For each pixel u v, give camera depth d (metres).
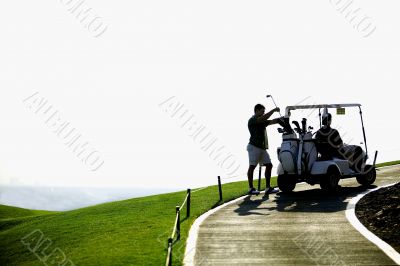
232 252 9.39
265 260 8.88
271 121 14.43
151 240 10.67
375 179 16.77
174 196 17.86
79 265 9.48
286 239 10.08
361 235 10.12
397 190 13.48
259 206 13.48
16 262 12.88
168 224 12.23
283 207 13.09
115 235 11.81
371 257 8.80
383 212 11.42
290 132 14.29
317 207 12.79
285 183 15.22
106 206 18.39
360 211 12.09
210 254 9.31
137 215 14.41
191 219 12.41
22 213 29.28
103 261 9.35
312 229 10.72
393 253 8.95
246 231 10.83
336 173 14.36
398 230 10.19
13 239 15.84
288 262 8.73
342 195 14.22
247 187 17.94
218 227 11.31
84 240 12.22
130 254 9.66
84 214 17.19
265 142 14.89
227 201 14.95
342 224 10.99
